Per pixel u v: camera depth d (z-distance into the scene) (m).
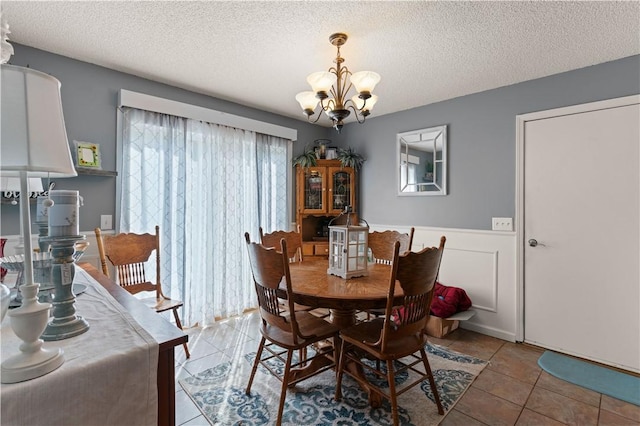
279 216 3.66
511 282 2.76
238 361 2.28
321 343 2.34
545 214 2.60
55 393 0.67
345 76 2.56
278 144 3.67
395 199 3.62
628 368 2.24
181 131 2.83
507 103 2.80
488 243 2.89
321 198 3.84
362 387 1.94
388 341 1.61
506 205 2.80
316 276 2.02
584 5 1.69
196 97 2.99
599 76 2.36
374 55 2.27
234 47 2.18
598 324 2.36
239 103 3.31
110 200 2.52
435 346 2.61
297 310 2.17
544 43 2.09
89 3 1.70
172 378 0.87
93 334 0.88
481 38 2.04
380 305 1.62
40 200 1.32
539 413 1.75
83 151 2.33
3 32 1.17
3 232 2.08
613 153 2.30
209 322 2.96
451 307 2.79
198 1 1.69
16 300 1.14
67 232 0.91
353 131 4.05
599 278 2.36
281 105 3.38
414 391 1.95
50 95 0.76
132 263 2.32
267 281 1.69
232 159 3.18
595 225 2.37
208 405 1.78
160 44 2.14
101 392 0.73
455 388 1.98
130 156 2.57
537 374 2.17
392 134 3.65
